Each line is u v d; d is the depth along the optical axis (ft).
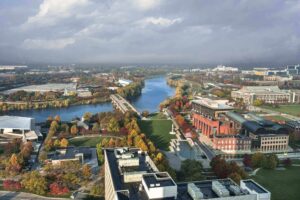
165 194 581.53
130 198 588.09
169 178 615.57
